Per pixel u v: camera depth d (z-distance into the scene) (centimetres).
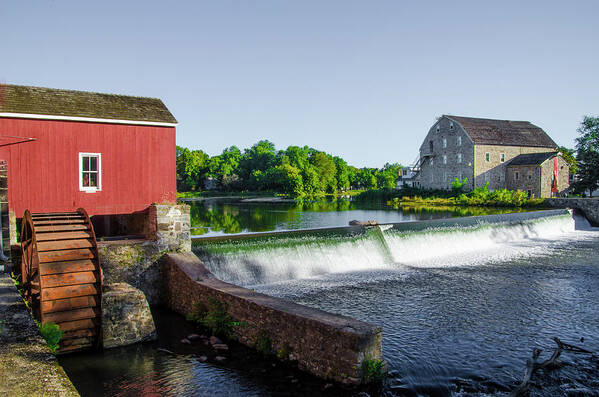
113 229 2097
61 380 638
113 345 1138
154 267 1523
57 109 1505
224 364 1027
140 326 1173
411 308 1477
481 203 5441
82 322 1114
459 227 2700
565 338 1231
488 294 1656
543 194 5759
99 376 988
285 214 4534
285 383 926
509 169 6184
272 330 1050
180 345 1151
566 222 3684
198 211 4912
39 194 1467
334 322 931
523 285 1795
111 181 1600
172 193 1727
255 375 967
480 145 6003
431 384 948
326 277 1867
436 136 6656
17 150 1430
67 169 1517
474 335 1241
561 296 1641
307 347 963
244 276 1720
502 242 2922
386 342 1179
